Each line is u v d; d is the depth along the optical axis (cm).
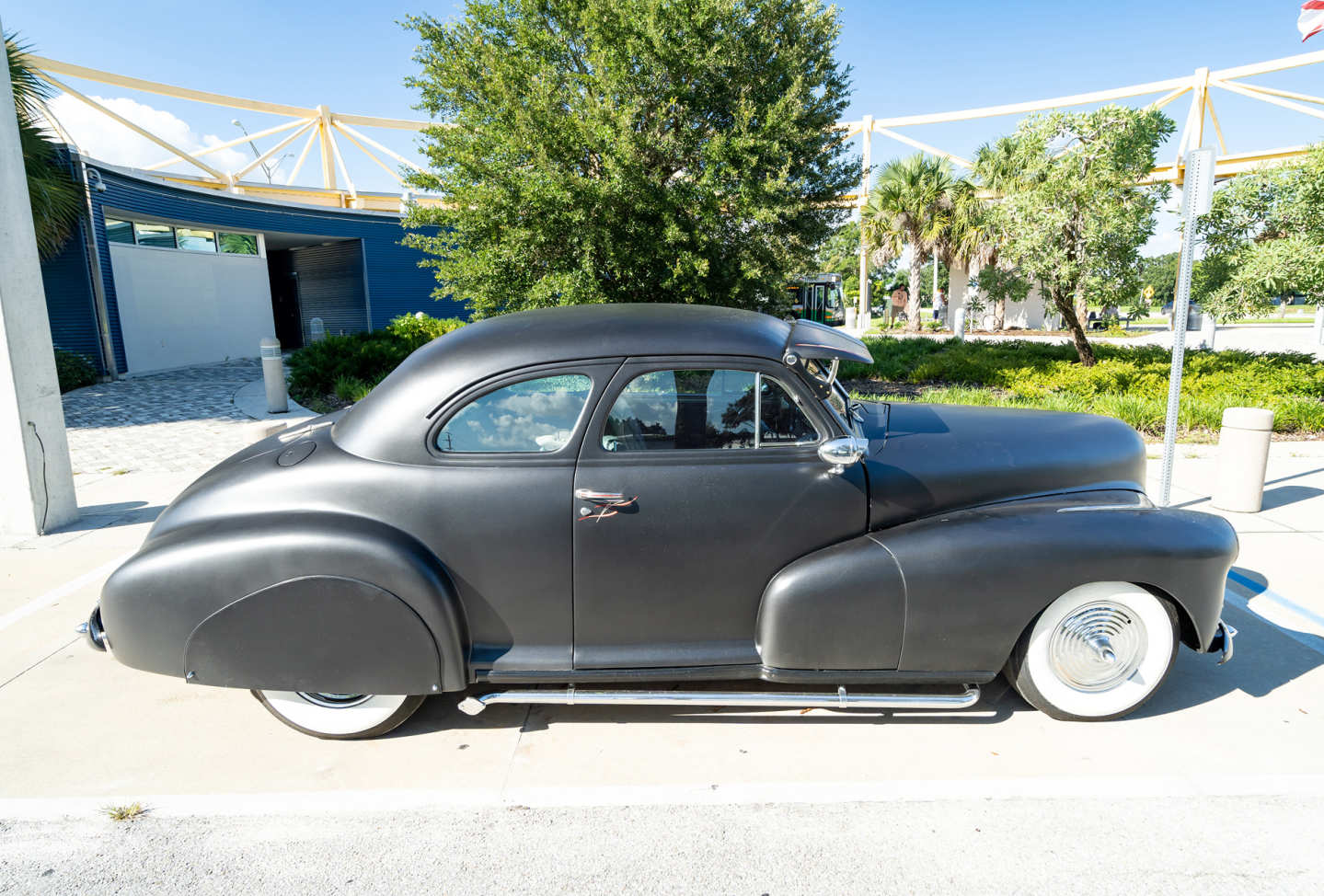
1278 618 382
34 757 277
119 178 1459
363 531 260
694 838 234
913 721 297
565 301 984
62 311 1406
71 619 396
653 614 274
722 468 270
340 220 2077
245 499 275
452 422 270
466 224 1049
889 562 267
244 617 258
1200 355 1209
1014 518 280
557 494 265
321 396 1218
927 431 322
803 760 273
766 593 273
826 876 218
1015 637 274
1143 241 1196
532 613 272
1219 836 232
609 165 952
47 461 533
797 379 274
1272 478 650
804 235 1236
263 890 215
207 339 1820
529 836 236
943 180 3253
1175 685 322
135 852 230
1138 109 1146
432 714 308
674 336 276
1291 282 958
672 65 1009
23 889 216
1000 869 219
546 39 1106
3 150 499
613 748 282
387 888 215
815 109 1174
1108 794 251
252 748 284
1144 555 271
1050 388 1137
